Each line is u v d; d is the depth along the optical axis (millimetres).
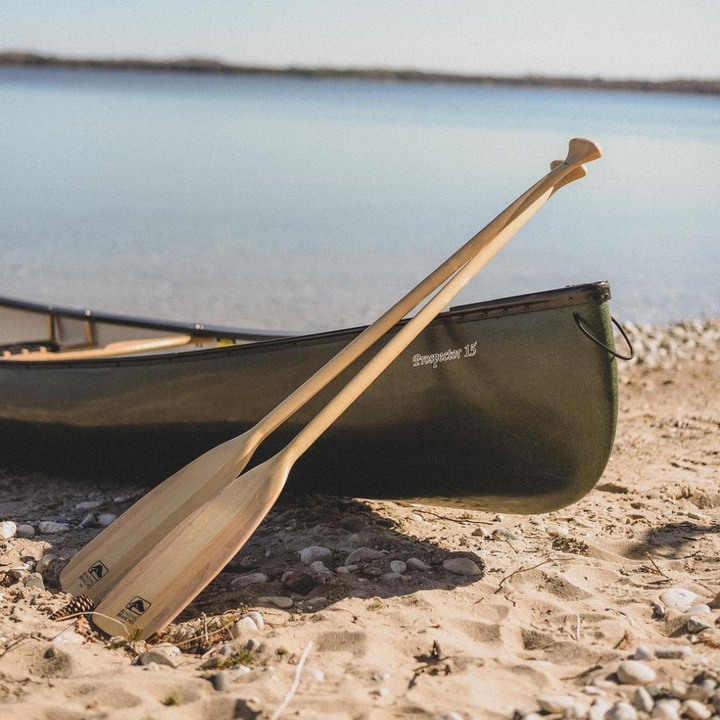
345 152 27266
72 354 4199
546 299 2797
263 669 2430
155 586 2727
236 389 3234
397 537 3121
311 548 2988
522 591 2770
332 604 2742
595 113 69188
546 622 2629
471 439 2992
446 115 54250
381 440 3104
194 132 32312
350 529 3197
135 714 2270
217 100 61438
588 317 2762
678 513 3287
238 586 2842
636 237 13609
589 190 20422
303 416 3135
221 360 3244
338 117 46156
